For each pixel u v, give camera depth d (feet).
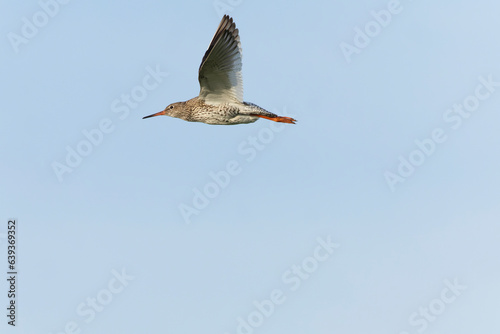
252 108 57.93
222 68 56.44
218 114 58.90
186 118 60.90
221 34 54.85
